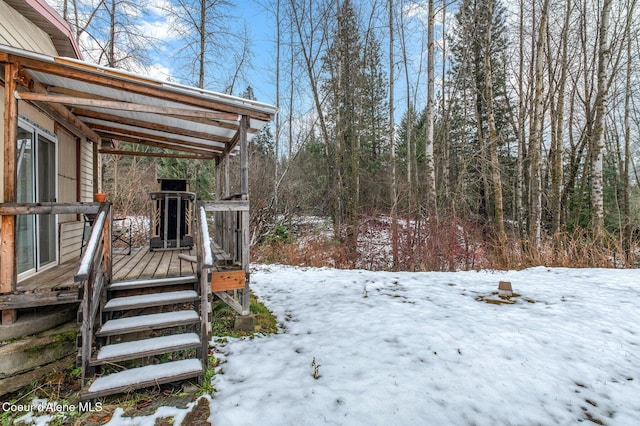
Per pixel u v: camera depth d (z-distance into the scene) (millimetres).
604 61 9031
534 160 10609
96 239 2752
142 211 15938
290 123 14625
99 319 3289
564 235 9711
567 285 6363
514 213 14109
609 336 3869
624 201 13234
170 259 5062
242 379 2916
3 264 2832
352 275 7648
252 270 8469
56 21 4762
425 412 2447
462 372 3031
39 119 4043
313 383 2818
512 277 7316
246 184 4043
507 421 2373
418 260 9750
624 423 2363
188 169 17547
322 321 4496
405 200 12008
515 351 3469
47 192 4367
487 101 10172
